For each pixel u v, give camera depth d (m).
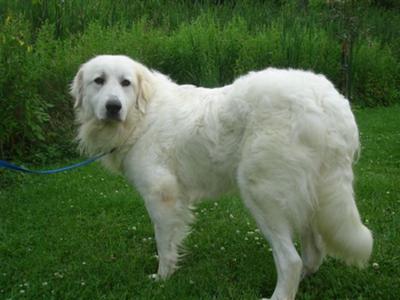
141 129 3.74
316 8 14.30
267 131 3.15
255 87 3.24
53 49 8.61
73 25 9.84
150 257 4.15
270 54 10.80
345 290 3.45
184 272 3.87
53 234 4.64
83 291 3.55
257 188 3.22
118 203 5.40
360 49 12.52
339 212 3.10
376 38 13.96
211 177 3.59
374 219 4.70
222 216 5.04
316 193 3.15
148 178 3.66
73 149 7.71
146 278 3.76
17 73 6.86
